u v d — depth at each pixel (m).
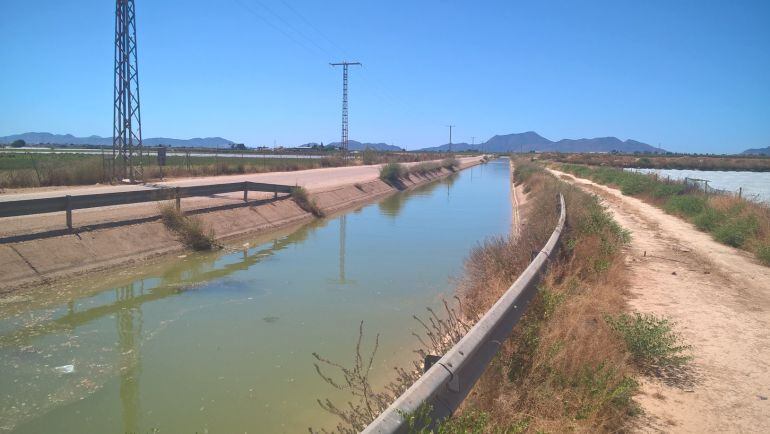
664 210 22.52
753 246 13.04
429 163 66.44
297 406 6.48
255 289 11.79
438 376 3.23
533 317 5.54
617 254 10.61
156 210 16.34
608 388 4.33
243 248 16.41
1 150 87.56
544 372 4.45
